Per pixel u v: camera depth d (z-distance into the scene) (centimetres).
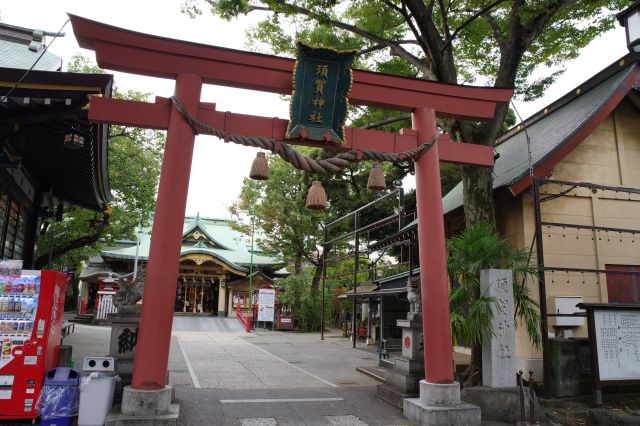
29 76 643
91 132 835
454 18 1248
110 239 2220
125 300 727
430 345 723
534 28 994
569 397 873
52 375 620
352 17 1291
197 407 721
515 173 1082
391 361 1027
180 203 658
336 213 2717
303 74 712
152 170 2112
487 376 782
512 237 1115
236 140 702
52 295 634
